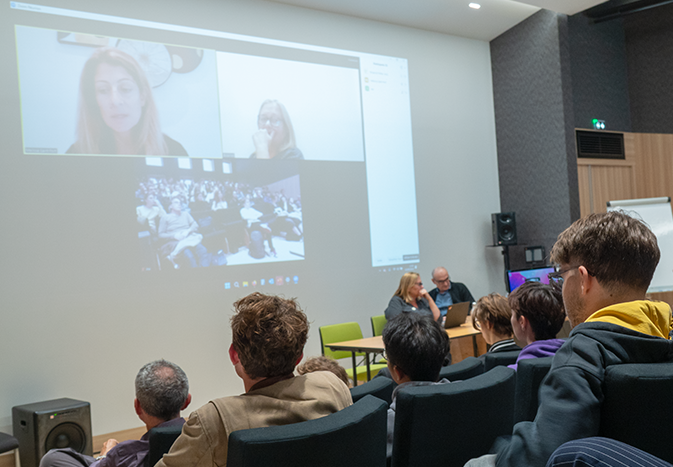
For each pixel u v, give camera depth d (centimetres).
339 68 512
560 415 67
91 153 385
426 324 155
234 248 441
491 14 566
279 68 476
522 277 508
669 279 516
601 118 609
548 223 572
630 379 67
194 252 423
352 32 525
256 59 464
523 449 68
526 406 120
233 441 90
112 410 382
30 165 363
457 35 604
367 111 527
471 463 80
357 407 105
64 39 379
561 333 320
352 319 503
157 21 418
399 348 152
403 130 550
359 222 514
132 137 402
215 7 446
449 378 177
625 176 614
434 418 123
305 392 111
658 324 79
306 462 92
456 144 593
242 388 439
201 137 431
